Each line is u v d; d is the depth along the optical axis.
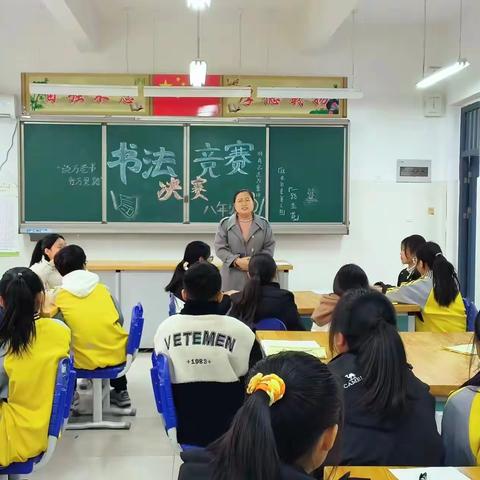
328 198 6.37
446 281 3.38
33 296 2.22
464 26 5.96
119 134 6.18
